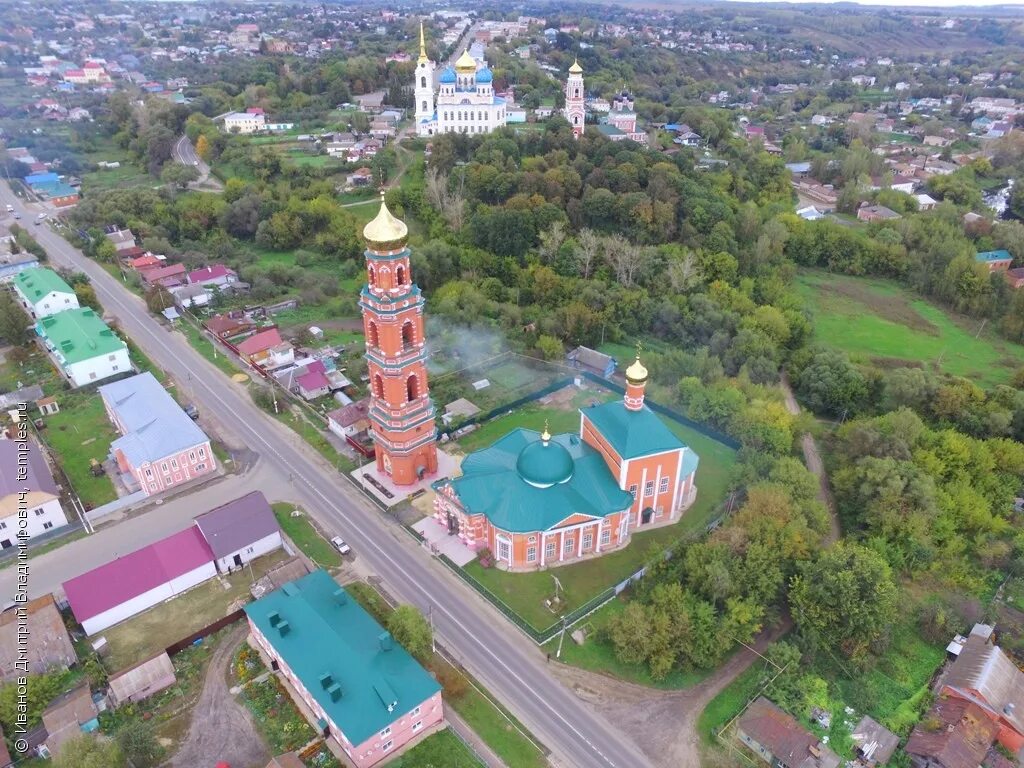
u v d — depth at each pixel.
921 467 105.56
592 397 132.38
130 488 106.06
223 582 89.56
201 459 108.69
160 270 173.75
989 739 71.25
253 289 170.75
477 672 78.69
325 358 140.50
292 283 178.75
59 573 91.00
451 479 96.62
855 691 77.19
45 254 187.88
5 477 95.38
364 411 119.38
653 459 93.62
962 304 176.62
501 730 72.31
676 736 72.50
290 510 102.81
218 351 146.25
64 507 102.25
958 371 150.62
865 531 98.94
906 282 193.38
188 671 76.88
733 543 86.44
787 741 69.50
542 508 89.81
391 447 103.81
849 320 172.62
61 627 78.38
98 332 136.50
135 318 159.38
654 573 89.00
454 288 162.00
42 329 139.50
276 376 132.88
